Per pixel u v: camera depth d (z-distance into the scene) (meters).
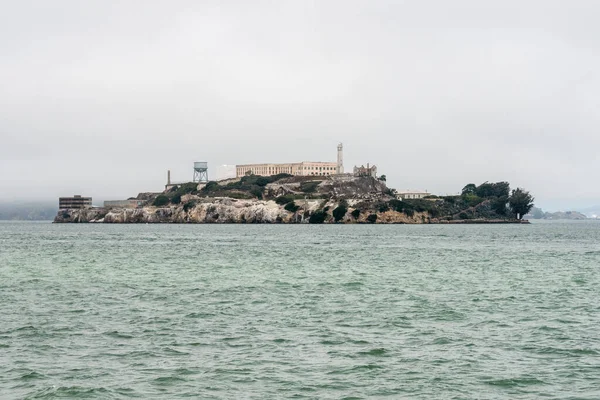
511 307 56.44
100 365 36.47
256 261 109.44
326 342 42.00
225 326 47.34
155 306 56.62
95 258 116.69
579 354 38.81
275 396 31.27
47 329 46.22
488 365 36.47
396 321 49.44
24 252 135.25
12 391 31.88
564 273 88.50
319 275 84.69
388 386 32.78
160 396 31.19
